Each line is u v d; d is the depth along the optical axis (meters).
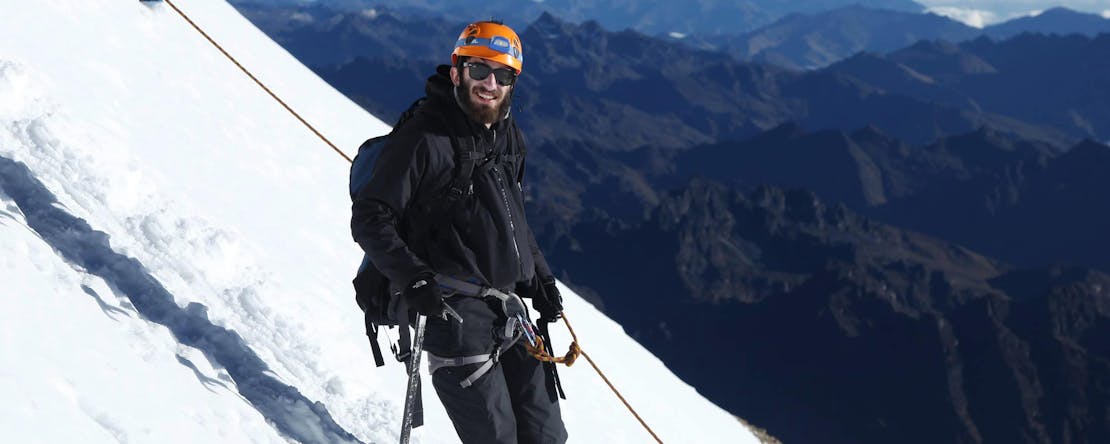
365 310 3.98
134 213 6.30
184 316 4.75
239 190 9.77
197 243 6.16
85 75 9.91
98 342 3.57
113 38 12.27
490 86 3.74
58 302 3.69
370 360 6.73
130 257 5.18
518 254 3.95
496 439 3.93
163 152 9.16
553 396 4.20
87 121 8.17
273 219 9.52
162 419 3.35
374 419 5.70
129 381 3.44
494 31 3.75
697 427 13.45
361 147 3.84
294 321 6.15
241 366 4.66
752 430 17.83
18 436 2.56
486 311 3.92
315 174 12.73
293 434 4.29
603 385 12.02
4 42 9.02
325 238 10.00
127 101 10.07
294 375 5.38
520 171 4.11
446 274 3.82
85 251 4.72
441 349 3.88
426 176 3.69
